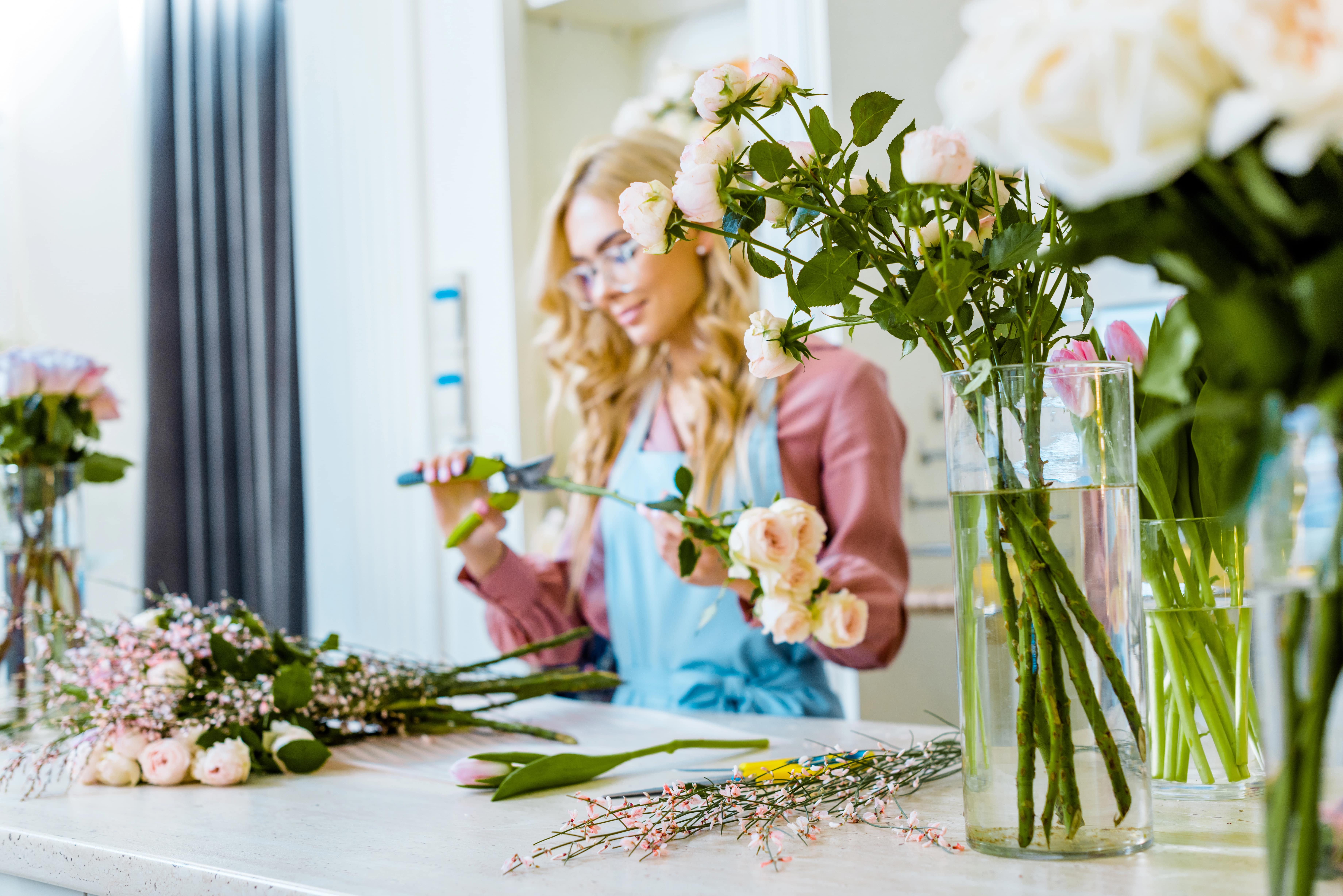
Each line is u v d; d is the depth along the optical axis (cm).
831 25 208
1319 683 47
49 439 141
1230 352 46
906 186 62
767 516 95
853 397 163
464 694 120
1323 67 38
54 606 138
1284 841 48
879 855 68
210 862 73
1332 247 43
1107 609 62
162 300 290
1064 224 66
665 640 169
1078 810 63
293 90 272
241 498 289
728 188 66
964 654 66
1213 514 72
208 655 111
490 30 243
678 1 245
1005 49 43
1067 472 61
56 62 345
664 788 79
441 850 74
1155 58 40
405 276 256
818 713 160
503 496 135
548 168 253
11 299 352
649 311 168
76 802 95
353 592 263
